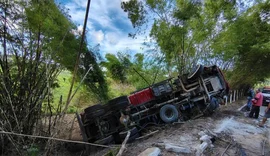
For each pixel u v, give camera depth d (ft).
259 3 37.29
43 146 13.35
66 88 25.55
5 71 12.85
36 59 13.79
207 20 33.99
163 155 11.76
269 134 20.36
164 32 29.58
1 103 12.42
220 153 13.14
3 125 11.38
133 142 16.07
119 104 17.84
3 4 12.75
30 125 13.20
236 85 58.39
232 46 37.19
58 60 15.51
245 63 48.06
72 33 17.80
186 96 21.59
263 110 40.63
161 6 29.45
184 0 29.19
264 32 38.27
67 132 19.13
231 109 35.70
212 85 22.85
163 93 20.54
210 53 37.47
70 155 16.44
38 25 13.85
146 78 34.94
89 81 24.29
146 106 20.52
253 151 14.67
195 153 12.25
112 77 34.30
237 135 18.26
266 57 44.16
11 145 12.36
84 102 26.94
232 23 35.88
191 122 19.66
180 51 33.65
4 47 12.97
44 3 14.43
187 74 23.29
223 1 32.91
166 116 19.89
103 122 18.02
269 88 53.83
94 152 16.21
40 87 13.80
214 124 20.38
